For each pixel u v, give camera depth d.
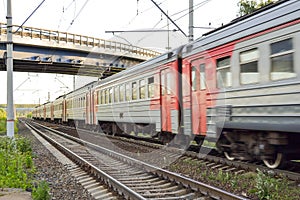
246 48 9.07
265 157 9.34
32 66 35.47
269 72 8.36
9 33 17.58
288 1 7.92
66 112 33.50
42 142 20.42
